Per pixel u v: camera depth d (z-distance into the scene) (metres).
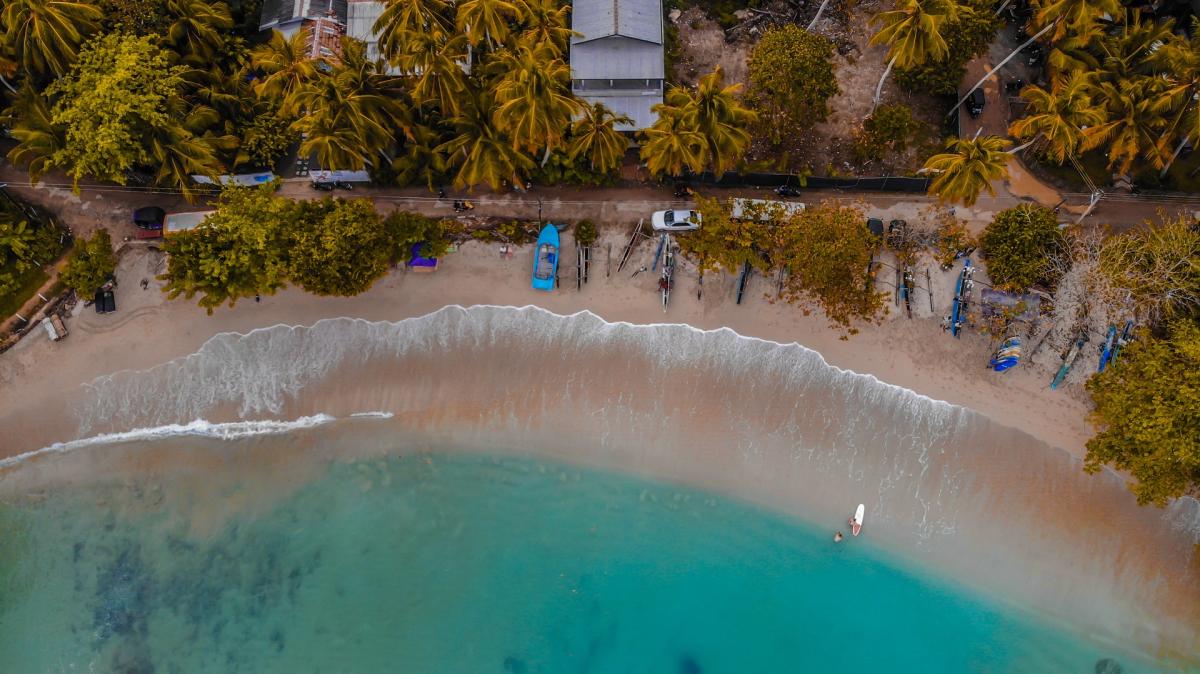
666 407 41.69
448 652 40.84
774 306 41.91
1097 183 42.50
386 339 42.28
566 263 42.53
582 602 41.34
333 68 38.12
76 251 41.88
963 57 41.16
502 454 41.91
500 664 40.75
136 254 42.84
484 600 41.41
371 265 38.44
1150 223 39.44
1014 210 39.72
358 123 35.81
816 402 41.34
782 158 43.16
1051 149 40.75
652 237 42.72
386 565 41.66
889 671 40.00
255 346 42.19
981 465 40.50
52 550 41.53
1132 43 38.56
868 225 41.50
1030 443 40.38
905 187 42.59
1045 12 38.19
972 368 40.94
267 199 37.97
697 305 42.09
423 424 42.09
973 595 39.94
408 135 38.75
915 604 40.22
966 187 35.84
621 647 40.97
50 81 41.94
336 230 37.25
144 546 41.56
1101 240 39.00
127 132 36.97
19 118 40.34
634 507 41.56
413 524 41.94
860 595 40.56
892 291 41.91
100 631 40.75
